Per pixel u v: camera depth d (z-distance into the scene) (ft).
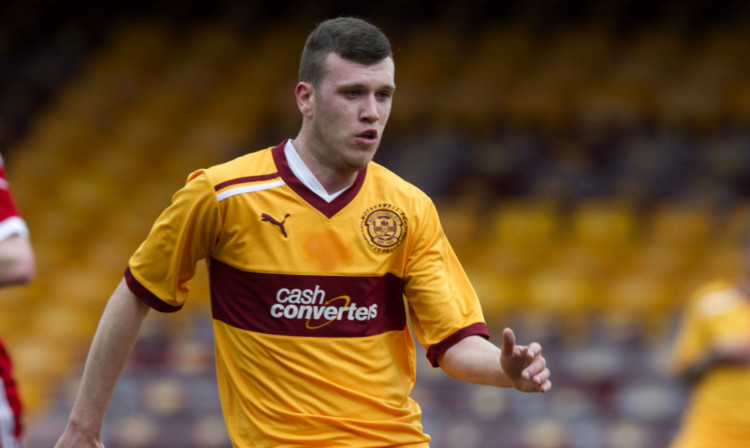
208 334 119.24
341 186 33.42
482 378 33.01
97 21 184.65
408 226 33.94
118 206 148.97
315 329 32.68
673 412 102.53
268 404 32.83
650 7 171.73
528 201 140.67
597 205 137.80
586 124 150.82
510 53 167.43
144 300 33.30
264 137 161.79
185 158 157.38
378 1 180.65
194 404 110.32
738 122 147.13
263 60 174.40
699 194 137.08
